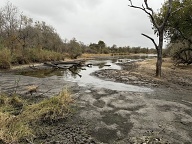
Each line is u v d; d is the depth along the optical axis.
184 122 5.77
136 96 8.78
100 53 72.12
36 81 12.34
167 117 6.14
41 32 40.25
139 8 14.86
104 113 6.41
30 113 5.72
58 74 17.12
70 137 4.71
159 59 15.16
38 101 7.50
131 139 4.69
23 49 24.81
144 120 5.88
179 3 17.45
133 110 6.77
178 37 20.73
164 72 18.45
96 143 4.47
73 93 9.03
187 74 17.39
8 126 4.74
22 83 11.41
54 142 4.43
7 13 26.88
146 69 21.27
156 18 19.33
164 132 5.09
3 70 17.86
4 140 4.23
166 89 11.03
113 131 5.11
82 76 16.19
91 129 5.20
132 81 13.59
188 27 18.02
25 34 28.52
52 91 9.34
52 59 31.11
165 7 18.67
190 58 23.67
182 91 10.55
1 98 6.84
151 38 14.84
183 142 4.58
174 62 29.48
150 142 4.54
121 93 9.27
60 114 5.95
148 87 11.55
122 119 5.93
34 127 5.14
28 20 28.95
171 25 18.30
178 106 7.34
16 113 5.98
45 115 5.78
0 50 19.39
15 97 7.09
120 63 33.50
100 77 15.74
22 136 4.51
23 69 19.59
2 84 10.90
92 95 8.74
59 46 43.03
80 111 6.54
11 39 23.09
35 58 26.44
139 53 93.50
